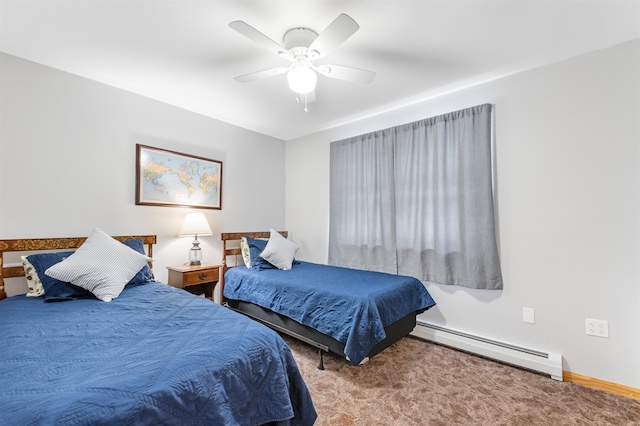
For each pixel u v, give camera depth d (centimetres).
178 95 282
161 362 102
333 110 321
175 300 185
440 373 214
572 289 212
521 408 174
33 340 123
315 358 238
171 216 302
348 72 196
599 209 203
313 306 224
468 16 172
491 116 250
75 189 240
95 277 190
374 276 273
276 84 260
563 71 219
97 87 254
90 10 167
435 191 274
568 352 212
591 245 205
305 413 138
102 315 156
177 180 306
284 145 435
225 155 356
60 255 213
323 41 164
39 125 224
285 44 193
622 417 166
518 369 220
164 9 167
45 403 78
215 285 314
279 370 128
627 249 193
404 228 296
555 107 221
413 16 172
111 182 261
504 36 192
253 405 116
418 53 212
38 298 192
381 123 327
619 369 193
